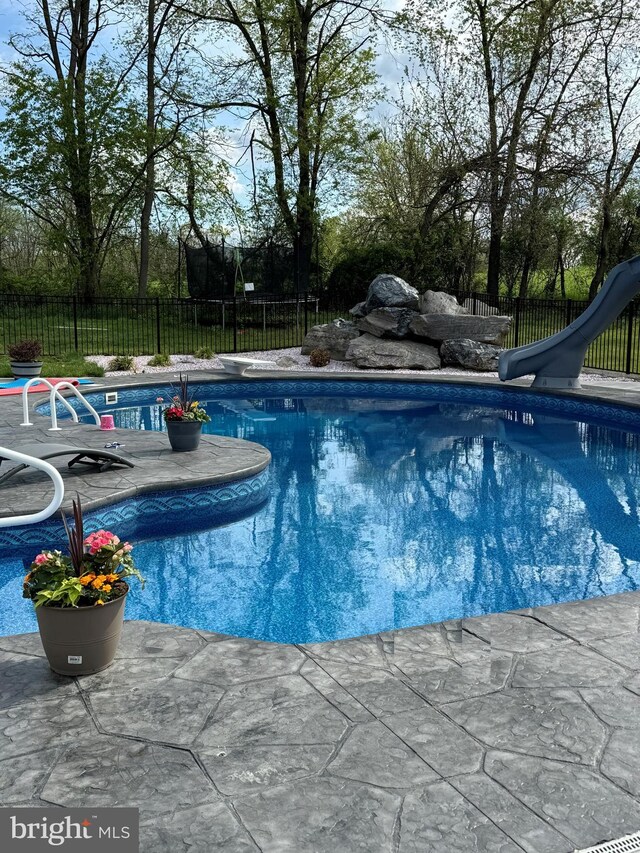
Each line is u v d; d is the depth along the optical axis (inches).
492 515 304.5
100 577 138.7
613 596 181.8
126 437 377.1
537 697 131.6
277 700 130.8
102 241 1245.7
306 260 1171.3
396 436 472.7
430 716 125.3
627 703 129.6
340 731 120.6
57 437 369.4
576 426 510.3
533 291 1521.9
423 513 307.4
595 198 1095.6
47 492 267.0
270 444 444.5
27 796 104.0
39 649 153.0
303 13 1095.0
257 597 218.7
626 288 559.5
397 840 95.0
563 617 168.2
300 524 292.0
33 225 1533.0
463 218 1198.9
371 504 319.9
